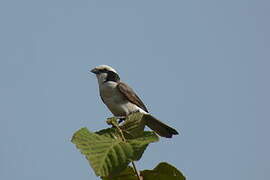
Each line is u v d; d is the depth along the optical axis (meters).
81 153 6.18
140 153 6.28
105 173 6.01
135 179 7.11
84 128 6.55
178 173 7.04
